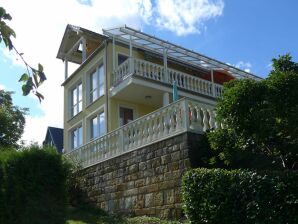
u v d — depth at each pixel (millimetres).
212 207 10812
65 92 29172
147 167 14914
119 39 23875
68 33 27469
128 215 15367
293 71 11062
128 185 15758
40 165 13305
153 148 14820
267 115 10336
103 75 24594
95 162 18250
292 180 9516
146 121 15500
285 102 10336
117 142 17047
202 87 24672
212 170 11172
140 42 23828
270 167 11680
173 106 14352
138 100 23984
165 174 14008
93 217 15539
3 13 4207
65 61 29234
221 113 11109
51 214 12867
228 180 10688
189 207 11445
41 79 4277
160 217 13805
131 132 16250
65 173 13727
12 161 13227
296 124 10055
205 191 11094
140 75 21859
